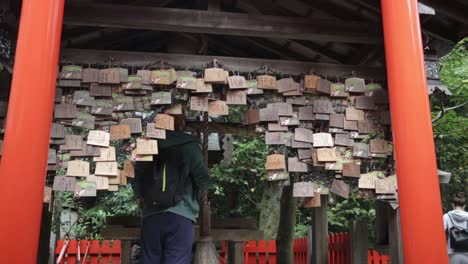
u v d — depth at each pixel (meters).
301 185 3.39
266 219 8.34
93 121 3.18
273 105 3.40
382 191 3.38
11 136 2.41
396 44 2.86
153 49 4.46
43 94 2.49
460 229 4.85
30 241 2.33
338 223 8.44
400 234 3.30
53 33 2.59
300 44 4.29
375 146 3.44
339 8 3.73
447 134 7.22
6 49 3.04
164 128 3.20
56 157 3.10
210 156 5.09
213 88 3.38
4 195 2.33
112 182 3.13
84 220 8.24
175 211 3.16
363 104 3.51
